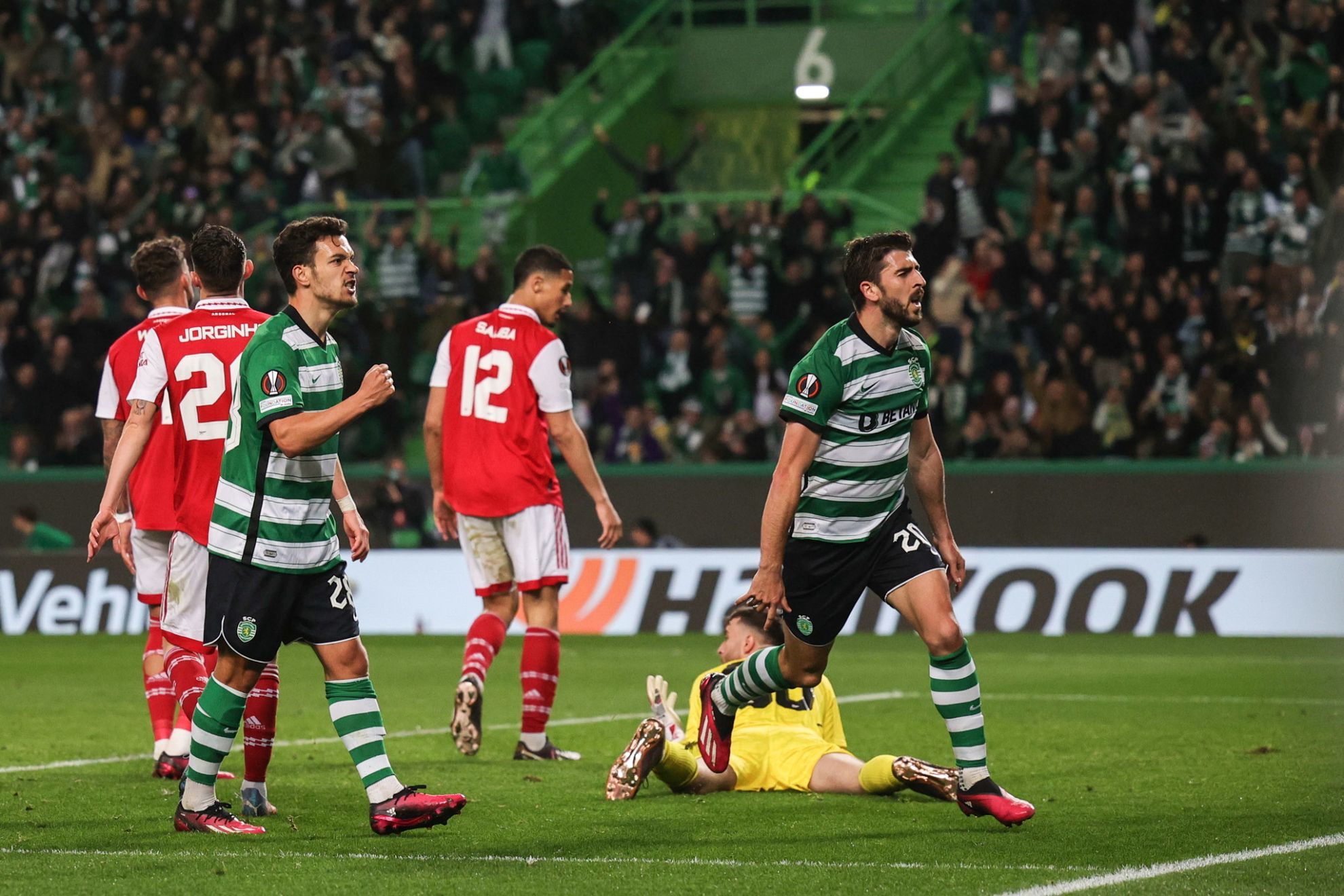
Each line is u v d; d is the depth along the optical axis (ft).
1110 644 180.45
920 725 106.22
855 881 55.42
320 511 64.49
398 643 189.37
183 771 82.33
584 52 297.12
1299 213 213.25
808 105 300.20
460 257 268.21
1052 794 75.82
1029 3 255.29
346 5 288.10
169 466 84.84
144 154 272.51
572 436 93.97
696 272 230.68
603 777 83.05
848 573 66.74
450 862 59.21
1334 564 182.70
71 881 55.67
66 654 176.45
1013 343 211.20
